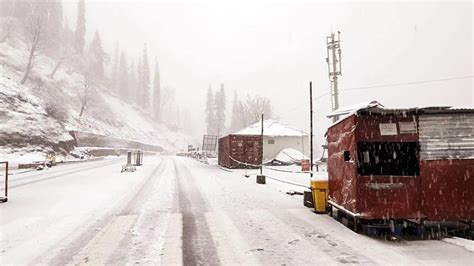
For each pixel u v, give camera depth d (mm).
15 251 6512
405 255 6348
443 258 6164
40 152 34625
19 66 66438
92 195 13477
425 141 8008
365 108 7832
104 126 74688
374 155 9055
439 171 7879
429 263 5887
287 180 20359
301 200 12727
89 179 19578
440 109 7980
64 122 51188
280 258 6188
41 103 43812
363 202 7781
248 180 19984
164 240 7289
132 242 7133
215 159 51188
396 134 8016
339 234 7883
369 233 7875
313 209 10914
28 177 20734
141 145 83875
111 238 7414
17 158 30844
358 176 7875
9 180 19031
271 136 40125
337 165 9430
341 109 9992
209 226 8578
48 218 9344
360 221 8016
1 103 34719
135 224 8719
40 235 7633
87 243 7039
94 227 8375
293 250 6664
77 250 6578
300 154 38344
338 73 28984
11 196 13172
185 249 6688
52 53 92125
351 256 6293
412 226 8172
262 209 10898
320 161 37594
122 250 6594
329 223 8984
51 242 7098
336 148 9586
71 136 45969
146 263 5883
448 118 8078
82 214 9883
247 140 31500
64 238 7395
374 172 8984
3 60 63406
